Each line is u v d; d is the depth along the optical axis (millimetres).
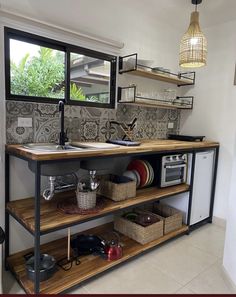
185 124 3252
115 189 1985
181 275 1909
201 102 3061
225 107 2830
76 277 1699
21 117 1909
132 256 2031
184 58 2039
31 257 1852
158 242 2256
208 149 2736
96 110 2379
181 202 2668
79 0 2117
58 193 2109
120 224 2383
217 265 2061
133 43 2600
